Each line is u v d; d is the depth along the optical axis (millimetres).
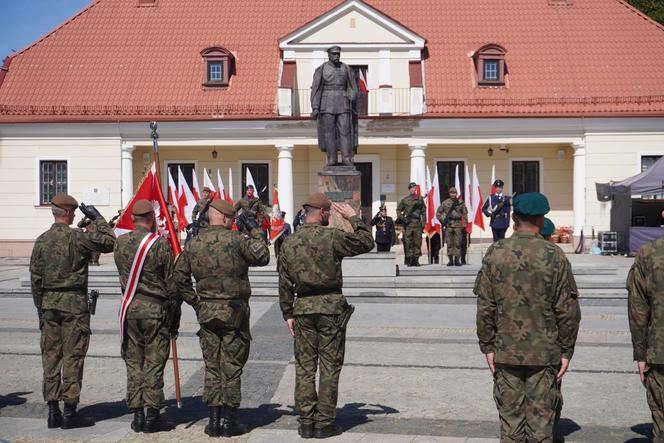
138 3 38062
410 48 34375
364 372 9867
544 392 5703
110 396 8727
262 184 34781
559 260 5754
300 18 37281
